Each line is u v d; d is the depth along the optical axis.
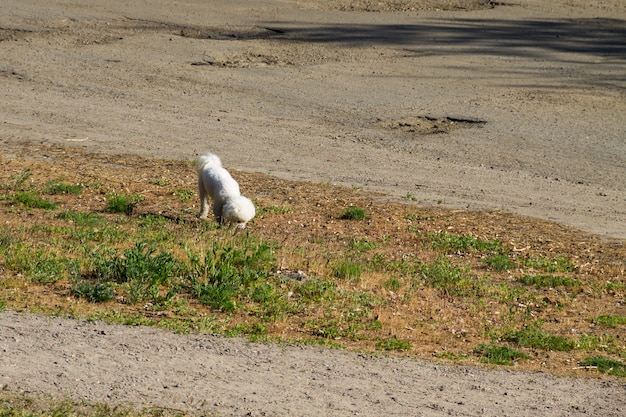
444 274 14.12
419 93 29.28
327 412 8.03
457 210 18.91
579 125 26.58
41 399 7.64
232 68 31.64
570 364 10.55
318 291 12.31
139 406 7.72
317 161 22.61
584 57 34.94
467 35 37.81
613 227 18.34
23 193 17.38
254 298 11.79
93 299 11.03
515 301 13.24
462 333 11.47
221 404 7.97
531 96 29.31
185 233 14.98
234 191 15.69
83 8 38.06
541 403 8.95
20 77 29.23
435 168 22.45
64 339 9.30
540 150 24.25
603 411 8.84
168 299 11.23
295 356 9.69
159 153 22.53
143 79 29.81
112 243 13.96
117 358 8.92
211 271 12.19
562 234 17.59
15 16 35.84
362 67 32.34
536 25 40.38
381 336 10.96
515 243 16.75
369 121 26.42
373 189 20.30
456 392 9.02
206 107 27.28
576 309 13.12
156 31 35.69
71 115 25.78
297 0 43.03
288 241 15.53
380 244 16.14
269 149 23.48
